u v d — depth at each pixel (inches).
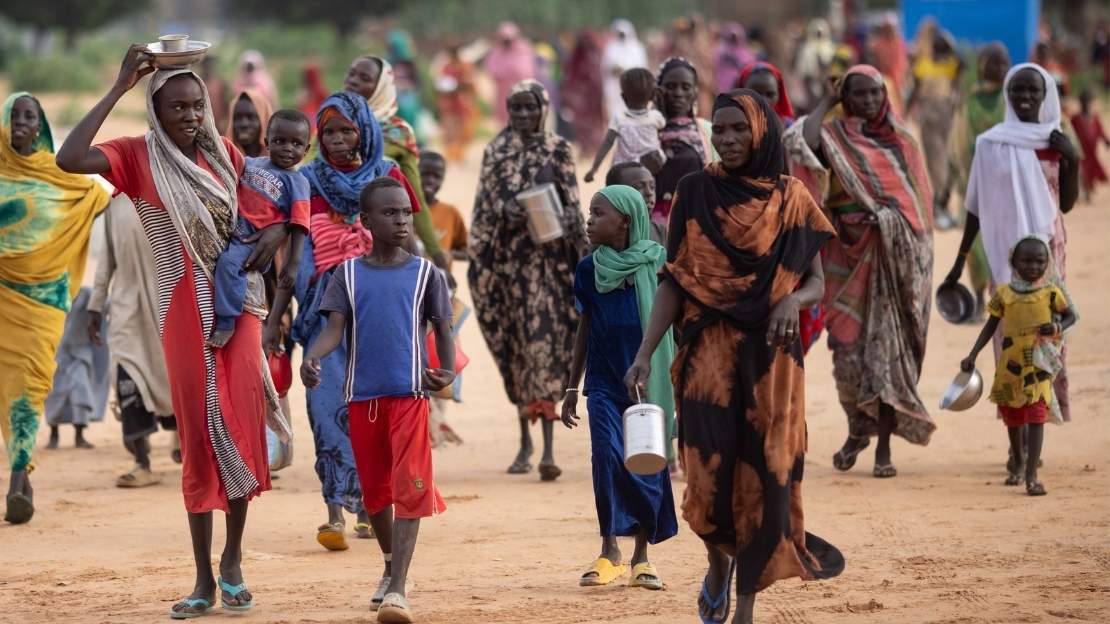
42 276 1373.0
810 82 4566.9
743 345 890.7
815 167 1512.1
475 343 2455.7
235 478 1027.3
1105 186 4010.8
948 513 1337.4
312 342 1259.8
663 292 913.5
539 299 1555.1
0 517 1406.3
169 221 1019.3
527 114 1573.6
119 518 1395.2
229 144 1054.4
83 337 1771.7
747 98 892.0
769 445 885.8
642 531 1111.0
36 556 1244.5
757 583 878.4
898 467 1565.0
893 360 1505.9
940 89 3093.0
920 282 1509.6
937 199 3139.8
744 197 893.2
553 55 5757.9
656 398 1104.2
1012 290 1422.2
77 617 1049.5
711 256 893.2
